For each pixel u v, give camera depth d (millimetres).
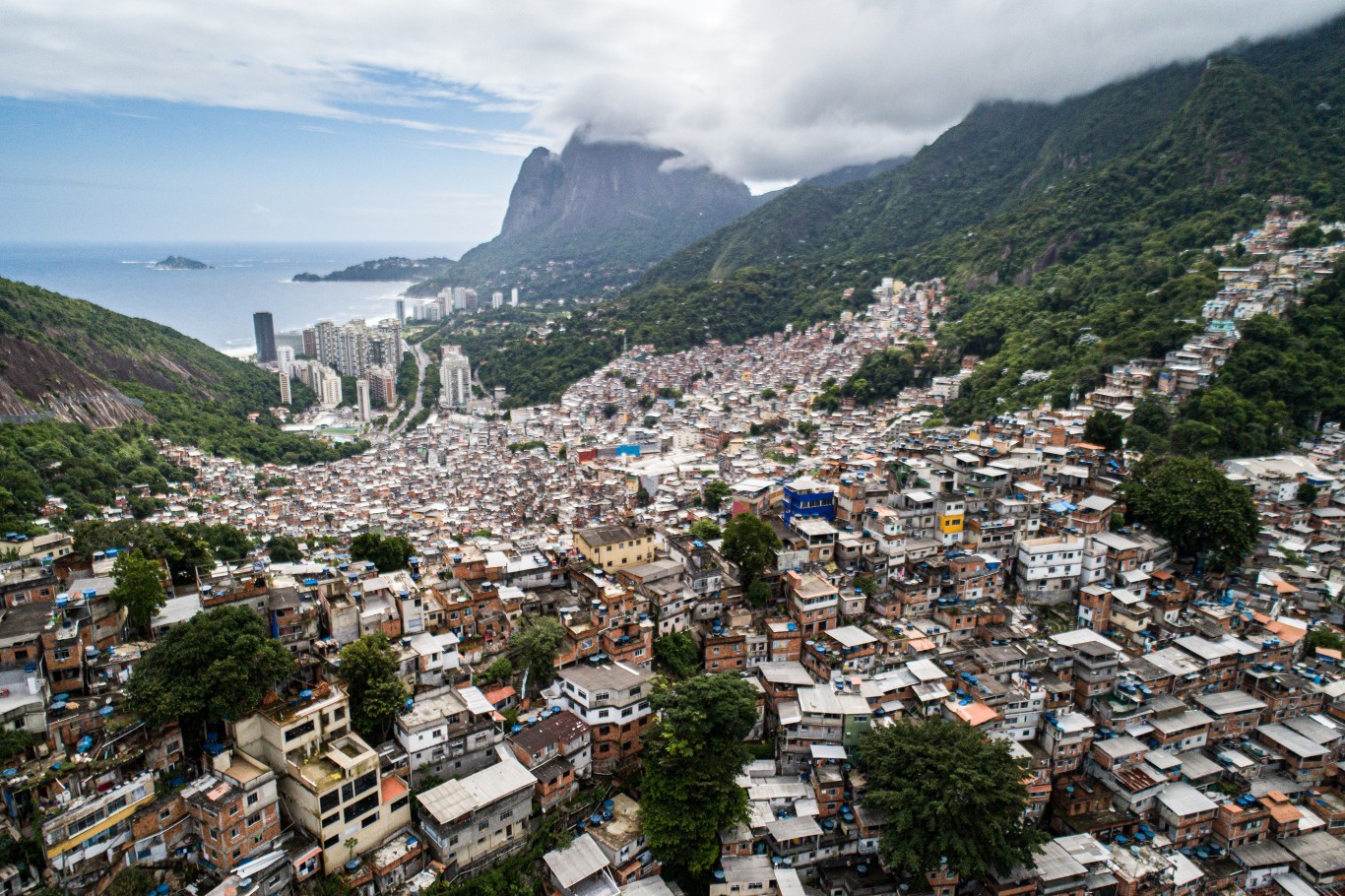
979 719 104750
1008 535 141375
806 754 106062
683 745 92500
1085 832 102875
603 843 91812
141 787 76688
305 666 99188
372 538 139750
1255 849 102250
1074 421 199875
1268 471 174125
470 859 86438
